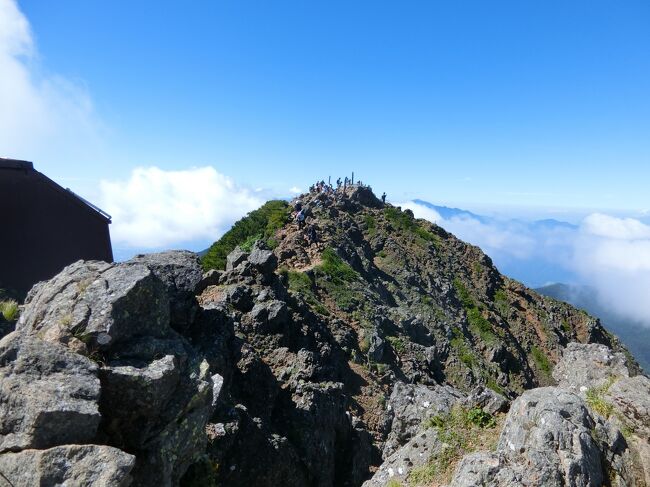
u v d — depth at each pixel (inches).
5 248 1006.4
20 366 342.0
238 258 1307.8
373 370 1352.1
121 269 454.3
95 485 303.0
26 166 1027.3
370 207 3417.8
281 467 652.1
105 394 367.9
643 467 510.9
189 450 407.2
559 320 3016.7
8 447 310.8
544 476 465.1
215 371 626.8
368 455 930.1
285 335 1060.5
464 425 622.8
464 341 2130.9
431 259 2888.8
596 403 603.5
